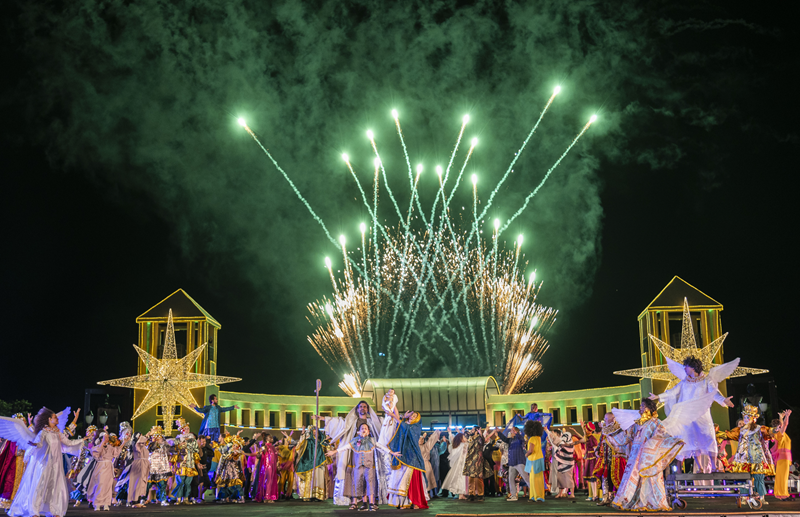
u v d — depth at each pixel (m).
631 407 26.94
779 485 15.59
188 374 25.58
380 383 28.94
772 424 15.91
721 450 17.67
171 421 25.25
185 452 17.72
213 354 28.00
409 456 14.47
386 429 14.70
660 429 12.53
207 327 27.39
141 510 15.30
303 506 16.12
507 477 20.00
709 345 24.14
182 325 28.22
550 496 18.84
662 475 12.59
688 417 12.50
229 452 17.91
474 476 17.56
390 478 14.52
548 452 18.98
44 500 12.27
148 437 17.44
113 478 16.41
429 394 29.00
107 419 24.89
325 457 18.59
